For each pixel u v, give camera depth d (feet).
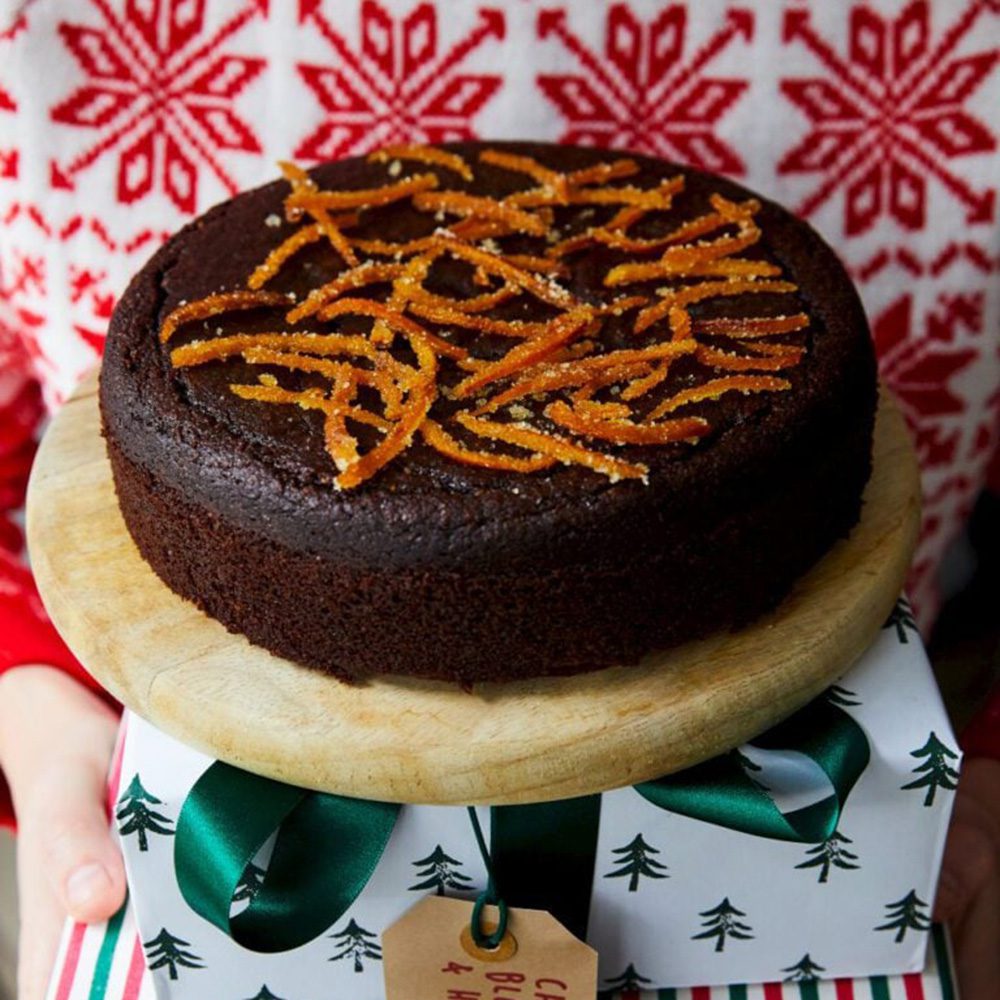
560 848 1.92
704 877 1.96
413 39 2.40
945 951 2.13
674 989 2.06
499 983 1.94
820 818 1.88
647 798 1.88
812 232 2.12
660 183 2.19
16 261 2.53
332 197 2.11
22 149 2.44
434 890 1.94
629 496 1.80
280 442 1.85
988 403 2.67
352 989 1.99
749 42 2.42
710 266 2.04
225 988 1.98
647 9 2.39
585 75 2.43
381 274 2.02
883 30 2.42
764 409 1.88
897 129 2.48
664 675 1.88
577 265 2.06
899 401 2.67
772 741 1.90
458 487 1.81
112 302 2.55
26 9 2.35
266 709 1.86
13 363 2.68
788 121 2.47
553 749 1.82
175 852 1.86
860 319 2.01
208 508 1.86
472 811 1.87
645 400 1.88
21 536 2.60
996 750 2.48
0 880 2.89
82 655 1.93
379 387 1.88
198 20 2.38
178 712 1.86
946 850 2.31
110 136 2.44
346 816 1.87
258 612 1.89
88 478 2.10
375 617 1.84
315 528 1.81
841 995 2.05
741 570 1.88
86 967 2.09
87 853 2.17
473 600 1.82
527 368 1.90
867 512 2.05
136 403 1.91
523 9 2.38
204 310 1.97
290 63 2.41
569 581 1.82
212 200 2.50
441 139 2.48
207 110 2.44
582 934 1.99
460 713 1.85
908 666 1.99
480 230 2.09
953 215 2.53
